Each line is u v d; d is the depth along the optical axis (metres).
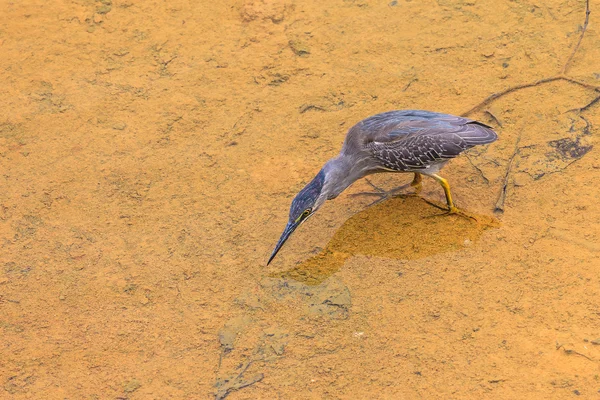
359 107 14.83
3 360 11.02
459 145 11.90
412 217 12.63
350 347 10.66
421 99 14.77
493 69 15.23
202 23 17.53
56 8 18.22
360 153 12.41
